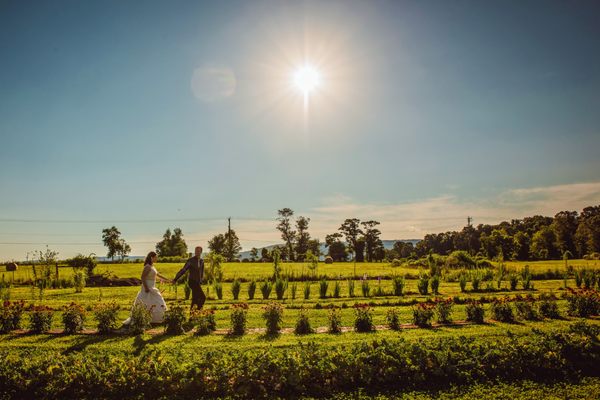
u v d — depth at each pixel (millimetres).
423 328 11875
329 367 7434
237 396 7027
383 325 12406
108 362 7727
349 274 37688
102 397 7055
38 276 32906
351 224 114562
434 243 144500
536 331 9625
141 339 10422
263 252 83875
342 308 16219
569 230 99375
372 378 7496
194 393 7062
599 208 116688
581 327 9344
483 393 7203
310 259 34969
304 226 117000
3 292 20172
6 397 7000
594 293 13969
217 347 9578
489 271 29453
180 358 8086
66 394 7105
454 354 7934
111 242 108438
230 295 22672
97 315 11297
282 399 6965
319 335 11047
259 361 7465
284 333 11359
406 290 24031
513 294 20969
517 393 7203
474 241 123812
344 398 7020
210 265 31156
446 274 31812
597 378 7844
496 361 7965
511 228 129625
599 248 91875
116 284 29859
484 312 13945
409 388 7371
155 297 12273
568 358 8211
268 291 20406
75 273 26312
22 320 13312
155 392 7090
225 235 101625
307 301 19141
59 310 15531
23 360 7570
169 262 68250
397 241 148875
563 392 7238
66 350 9445
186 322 11844
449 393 7188
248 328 12141
